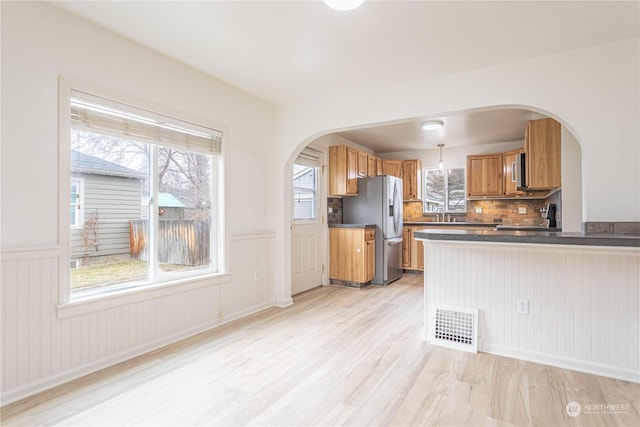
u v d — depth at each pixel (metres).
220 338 2.81
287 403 1.84
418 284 5.07
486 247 2.51
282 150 3.85
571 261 2.30
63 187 2.07
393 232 5.33
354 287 4.87
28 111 1.93
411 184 6.28
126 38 2.39
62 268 2.06
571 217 3.30
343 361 2.37
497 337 2.54
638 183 2.30
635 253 2.06
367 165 5.62
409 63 2.74
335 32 2.29
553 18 2.10
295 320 3.30
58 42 2.05
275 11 2.05
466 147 6.07
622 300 2.17
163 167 2.78
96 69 2.24
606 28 2.20
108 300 2.29
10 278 1.85
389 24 2.19
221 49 2.55
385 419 1.70
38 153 1.97
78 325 2.13
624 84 2.34
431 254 2.78
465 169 6.11
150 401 1.85
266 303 3.76
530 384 2.06
